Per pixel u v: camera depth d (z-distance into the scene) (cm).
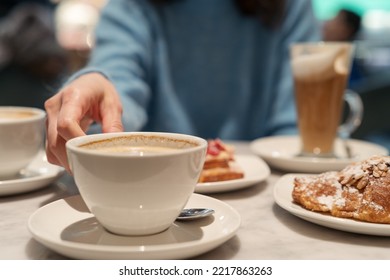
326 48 77
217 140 71
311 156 79
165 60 112
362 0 342
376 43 332
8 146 62
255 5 112
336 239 50
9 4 239
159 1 111
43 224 49
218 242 44
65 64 170
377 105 147
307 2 117
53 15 224
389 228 49
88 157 44
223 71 114
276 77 116
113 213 46
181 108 114
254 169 70
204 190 61
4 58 161
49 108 58
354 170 54
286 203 55
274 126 112
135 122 83
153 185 45
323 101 78
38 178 61
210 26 114
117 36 108
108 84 62
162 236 48
